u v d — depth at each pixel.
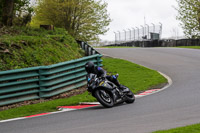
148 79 18.58
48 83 14.81
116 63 25.97
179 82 17.27
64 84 15.87
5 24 25.36
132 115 9.53
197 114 8.99
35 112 11.71
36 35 23.38
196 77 18.42
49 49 20.33
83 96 14.20
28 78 15.33
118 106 11.46
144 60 28.36
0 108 13.12
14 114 11.52
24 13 28.12
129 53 34.53
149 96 13.37
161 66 24.48
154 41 58.00
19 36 21.33
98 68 11.31
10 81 14.38
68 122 9.12
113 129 7.79
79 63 17.73
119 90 11.65
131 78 19.12
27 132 8.17
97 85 11.02
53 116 10.35
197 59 27.64
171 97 12.61
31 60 18.00
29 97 14.29
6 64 16.59
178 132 6.80
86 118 9.55
